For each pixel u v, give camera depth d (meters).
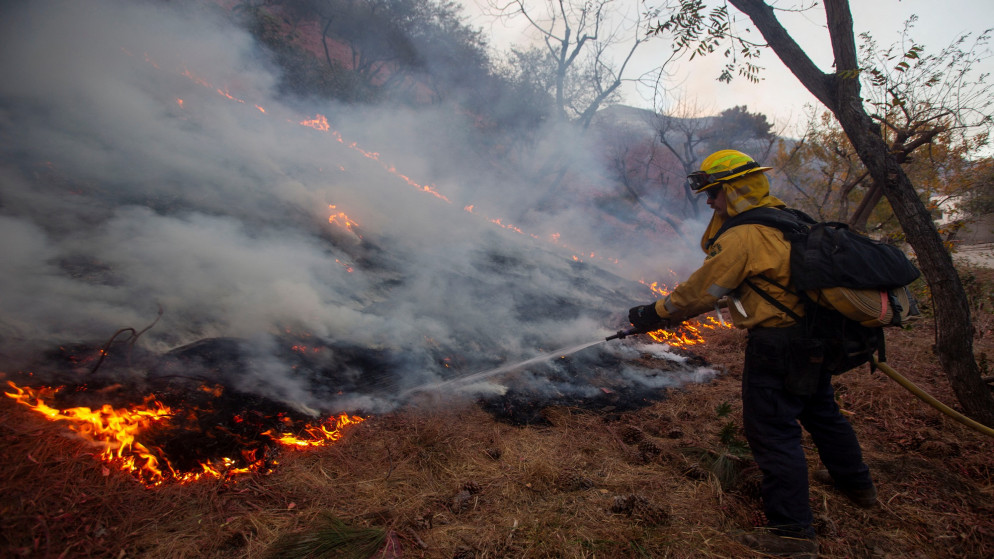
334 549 1.78
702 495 2.33
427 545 1.85
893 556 2.02
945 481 2.52
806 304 1.98
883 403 3.34
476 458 2.47
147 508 1.88
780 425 2.05
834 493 2.40
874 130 3.10
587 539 1.95
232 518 1.89
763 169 2.19
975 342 4.81
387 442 2.50
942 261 2.97
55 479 1.85
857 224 6.78
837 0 3.21
